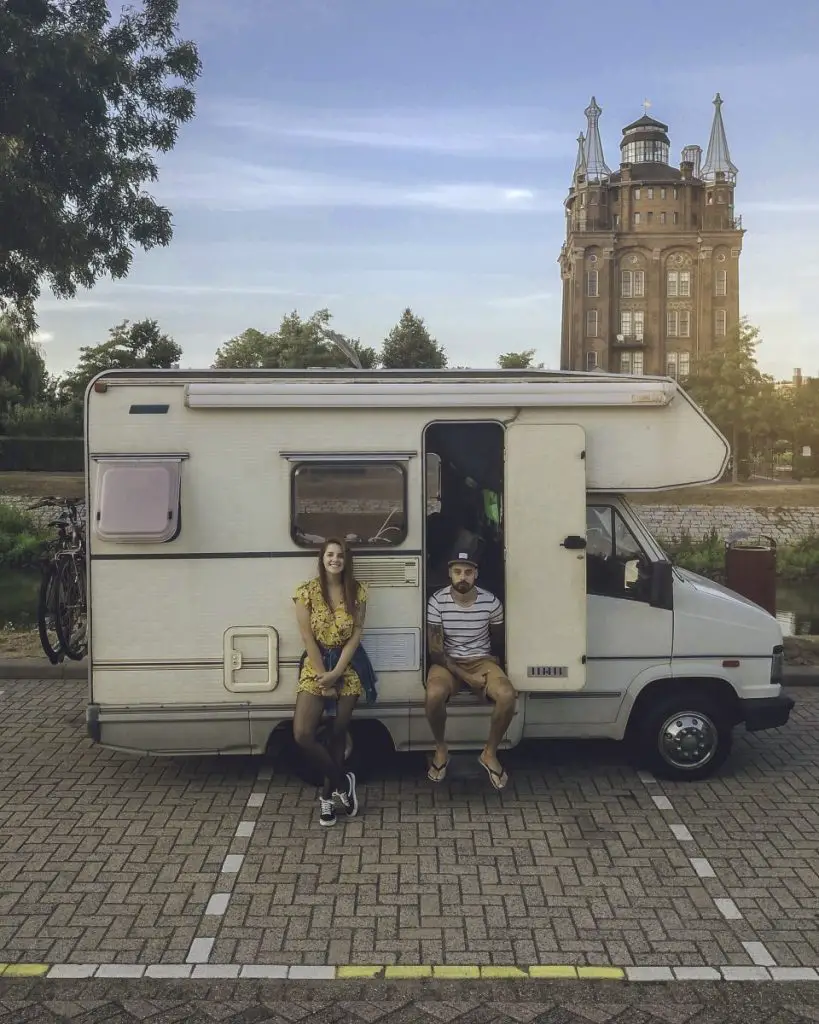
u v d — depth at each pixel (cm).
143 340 4909
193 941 417
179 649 566
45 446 3744
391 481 570
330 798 542
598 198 7912
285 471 565
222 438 563
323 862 495
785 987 385
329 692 537
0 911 442
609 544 604
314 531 567
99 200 1496
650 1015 366
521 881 476
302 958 404
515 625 569
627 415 578
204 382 561
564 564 566
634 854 507
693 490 3319
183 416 562
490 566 577
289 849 510
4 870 484
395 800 580
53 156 1431
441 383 570
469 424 572
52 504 807
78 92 1415
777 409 4741
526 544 567
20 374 4084
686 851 511
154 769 633
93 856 500
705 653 603
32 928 427
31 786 601
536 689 571
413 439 568
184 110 1573
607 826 543
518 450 565
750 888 470
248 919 436
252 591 566
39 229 1372
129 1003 372
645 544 603
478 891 465
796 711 795
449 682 561
